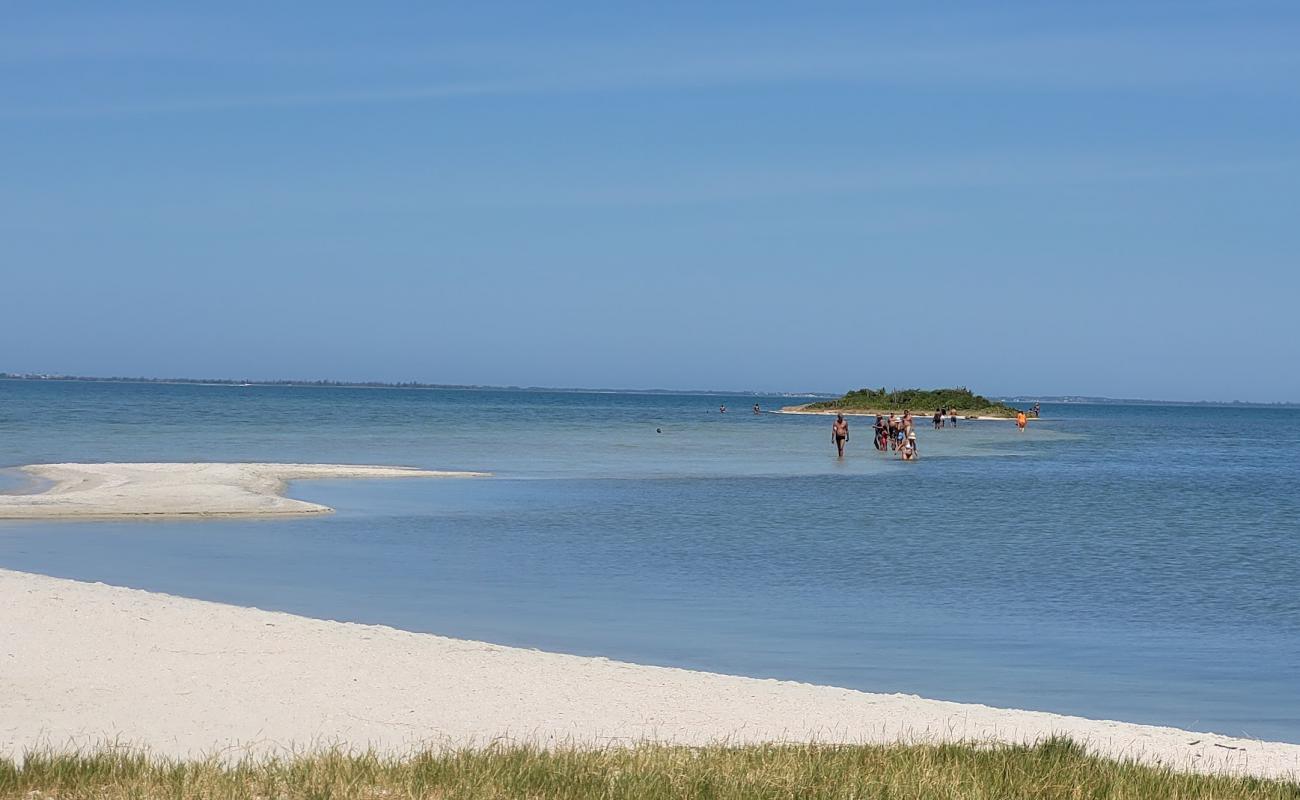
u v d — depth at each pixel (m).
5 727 10.68
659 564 23.92
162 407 127.88
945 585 21.89
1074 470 58.62
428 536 27.77
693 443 78.88
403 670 13.55
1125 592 21.45
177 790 8.13
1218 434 128.12
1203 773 10.20
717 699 12.73
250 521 30.03
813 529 30.64
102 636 14.70
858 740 11.09
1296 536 30.83
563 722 11.63
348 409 142.75
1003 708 13.25
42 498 32.78
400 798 8.22
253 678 12.95
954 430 115.12
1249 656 16.27
